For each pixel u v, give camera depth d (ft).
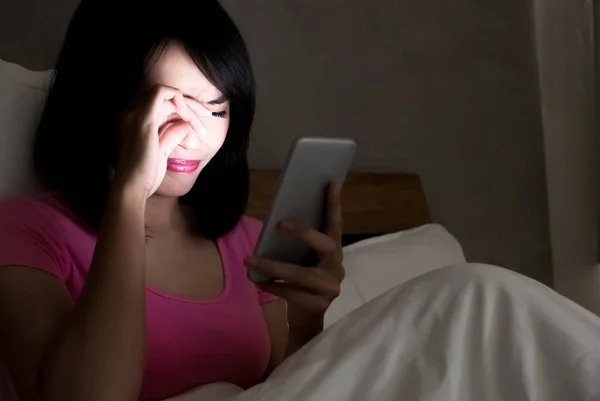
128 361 2.31
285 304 3.84
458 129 5.93
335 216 3.04
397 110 5.72
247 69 3.19
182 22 2.94
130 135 2.53
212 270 3.51
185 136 2.85
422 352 2.42
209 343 3.22
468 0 5.82
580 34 5.99
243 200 3.66
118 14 2.98
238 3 4.96
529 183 6.16
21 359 2.55
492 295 2.51
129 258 2.39
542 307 2.48
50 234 2.93
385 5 5.56
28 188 3.36
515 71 6.00
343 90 5.48
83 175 3.07
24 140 3.39
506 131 6.05
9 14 4.26
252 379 3.39
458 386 2.33
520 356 2.35
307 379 2.36
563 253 6.31
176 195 3.16
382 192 5.46
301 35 5.25
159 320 3.08
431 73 5.80
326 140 2.84
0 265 2.71
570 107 6.12
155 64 2.93
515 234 6.19
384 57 5.62
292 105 5.27
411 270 4.80
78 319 2.32
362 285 4.49
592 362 2.34
